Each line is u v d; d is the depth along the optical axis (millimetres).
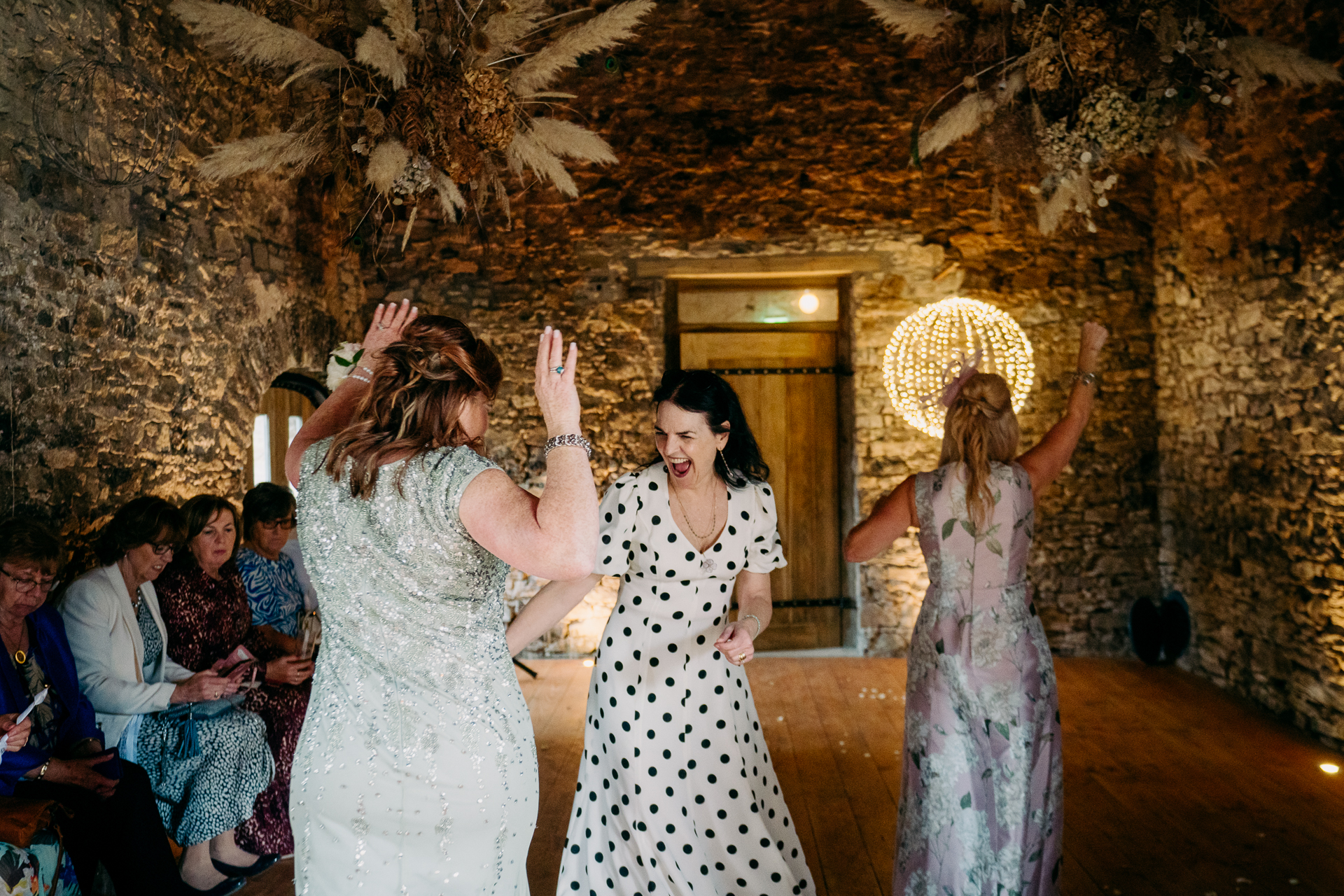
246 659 2963
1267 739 4266
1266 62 2572
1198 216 5281
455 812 1452
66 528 3135
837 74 5910
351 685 1472
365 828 1434
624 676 2201
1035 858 2223
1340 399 3986
